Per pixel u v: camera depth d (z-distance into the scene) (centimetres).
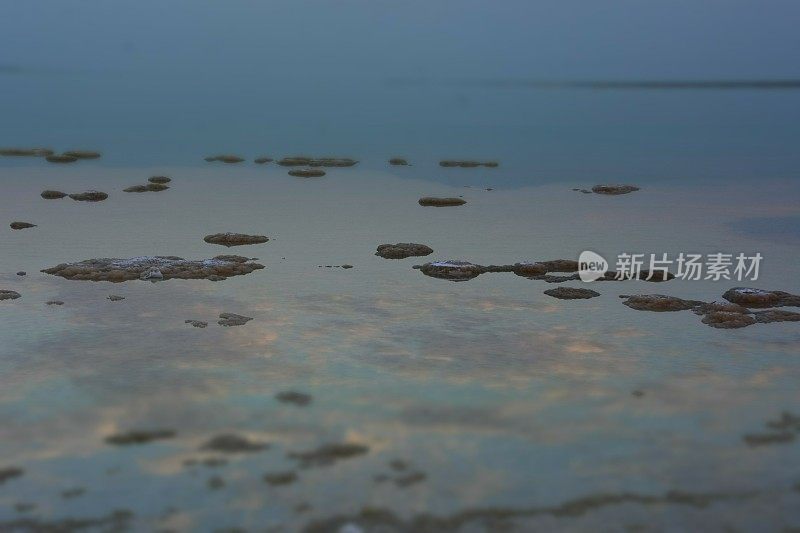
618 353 653
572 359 640
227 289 813
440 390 580
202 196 1348
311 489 457
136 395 568
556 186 1475
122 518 432
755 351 658
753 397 573
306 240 1034
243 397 566
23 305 755
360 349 656
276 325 710
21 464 480
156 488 457
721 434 520
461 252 973
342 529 422
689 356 648
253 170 1659
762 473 475
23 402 555
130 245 991
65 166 1672
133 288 812
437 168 1694
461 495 452
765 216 1181
